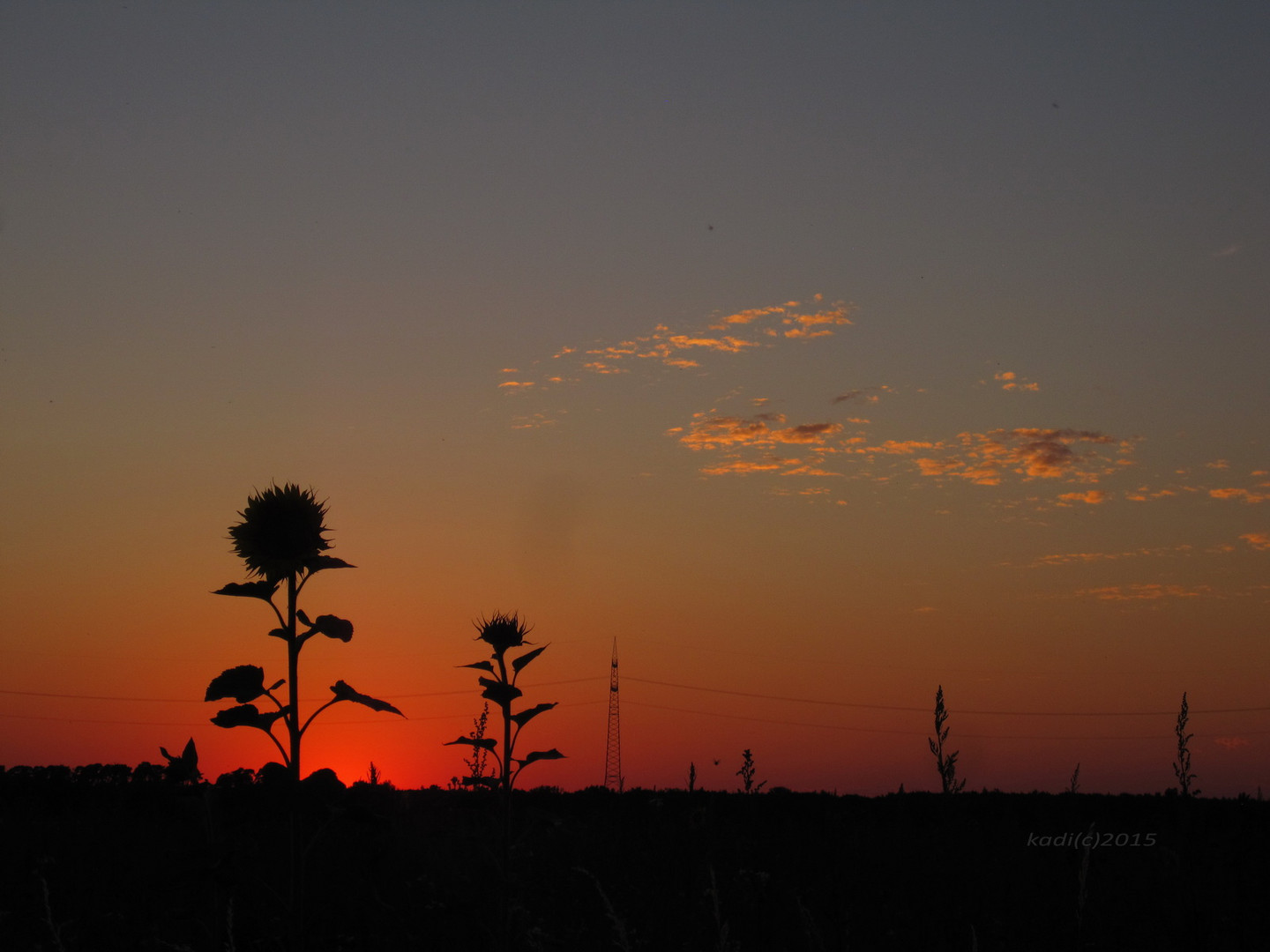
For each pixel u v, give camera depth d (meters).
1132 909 9.23
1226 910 9.08
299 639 5.32
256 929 5.41
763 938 8.05
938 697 5.68
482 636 8.29
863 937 8.03
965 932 8.34
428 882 9.55
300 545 5.37
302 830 5.23
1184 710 8.17
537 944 7.82
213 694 5.21
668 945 8.17
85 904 9.67
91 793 20.34
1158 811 18.27
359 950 7.11
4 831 14.66
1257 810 14.64
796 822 16.69
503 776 8.09
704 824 14.13
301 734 5.22
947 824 5.71
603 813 17.59
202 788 6.32
